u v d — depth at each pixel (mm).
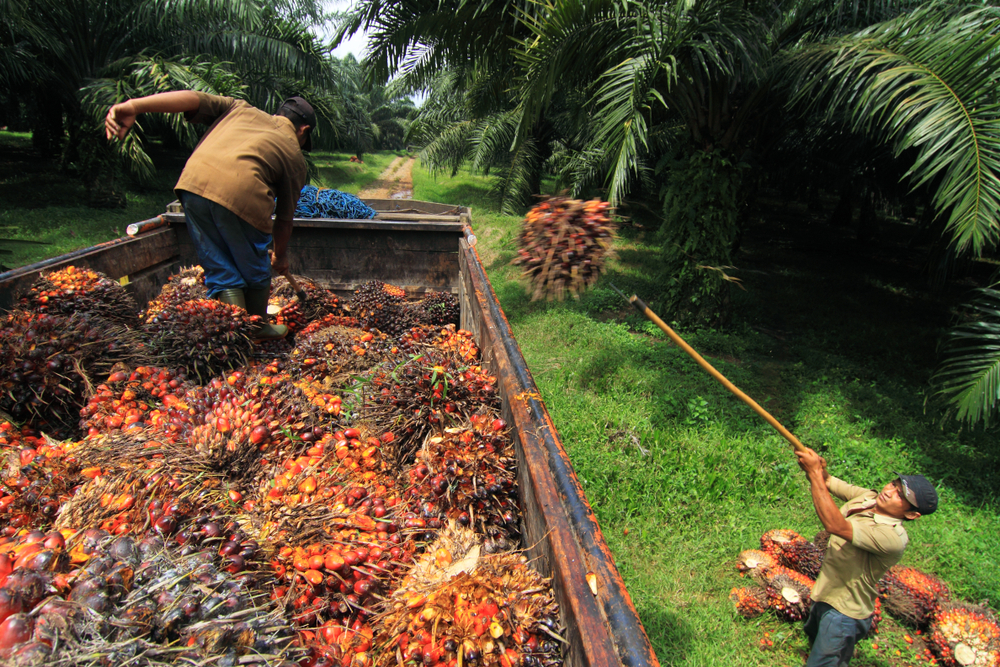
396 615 1786
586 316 8227
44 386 2746
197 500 1964
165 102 3492
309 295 4992
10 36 12211
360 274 5703
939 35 4863
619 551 3785
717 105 7109
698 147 7473
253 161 3527
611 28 6027
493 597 1723
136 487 1942
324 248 5617
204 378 3477
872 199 15133
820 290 10812
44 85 15148
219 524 1812
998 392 4504
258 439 2361
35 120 22984
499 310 3434
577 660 1378
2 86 15125
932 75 4707
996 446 5348
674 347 7070
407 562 2059
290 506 2002
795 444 2877
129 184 17641
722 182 7352
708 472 4535
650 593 3484
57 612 1106
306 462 2365
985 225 4211
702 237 7586
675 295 7930
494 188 20188
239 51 13344
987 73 4387
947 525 4223
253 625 1343
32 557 1319
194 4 11922
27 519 1932
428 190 24734
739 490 4398
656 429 5109
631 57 5855
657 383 5988
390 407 2846
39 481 2014
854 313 9391
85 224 12602
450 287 5805
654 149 11477
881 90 4984
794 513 4246
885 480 4648
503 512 2283
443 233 5664
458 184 27688
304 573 1804
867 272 12734
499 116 17719
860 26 6281
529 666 1548
